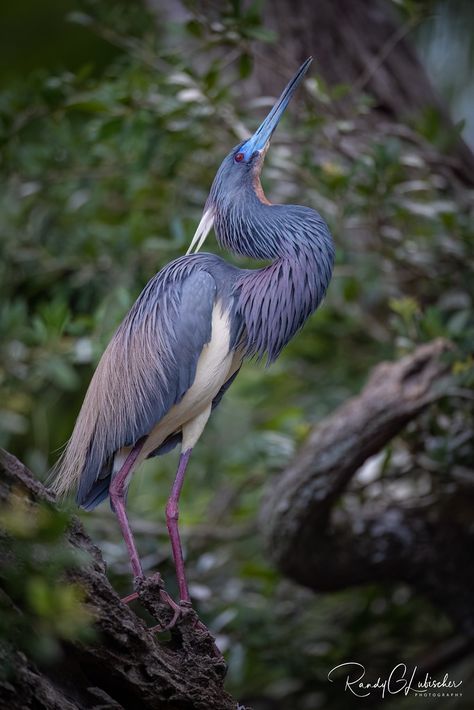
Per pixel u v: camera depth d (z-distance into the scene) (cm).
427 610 1170
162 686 593
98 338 986
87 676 582
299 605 1174
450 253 1043
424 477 1108
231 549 1200
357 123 1188
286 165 1060
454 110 1652
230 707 630
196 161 1162
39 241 1173
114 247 1125
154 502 1256
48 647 505
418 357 943
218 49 1274
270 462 1059
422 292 1134
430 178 1109
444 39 1550
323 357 1270
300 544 1007
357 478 1074
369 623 1131
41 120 1249
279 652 1072
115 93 1026
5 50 1767
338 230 1044
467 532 1046
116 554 1028
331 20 1226
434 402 947
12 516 505
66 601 473
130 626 579
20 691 525
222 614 1040
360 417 946
